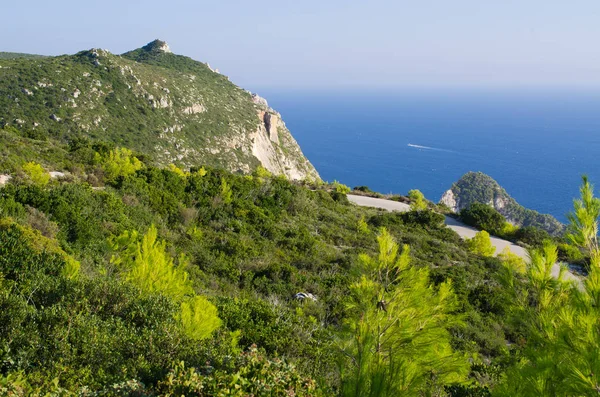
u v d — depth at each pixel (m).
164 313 6.00
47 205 13.19
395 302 3.68
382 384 3.05
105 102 61.66
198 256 15.45
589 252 3.45
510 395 2.93
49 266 7.50
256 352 4.75
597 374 2.44
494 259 23.36
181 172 30.11
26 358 4.21
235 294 12.59
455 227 33.06
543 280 3.67
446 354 3.75
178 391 3.79
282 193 27.59
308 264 17.17
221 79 113.81
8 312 4.84
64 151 29.55
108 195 17.22
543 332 3.27
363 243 23.22
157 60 112.56
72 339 4.66
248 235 19.62
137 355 4.75
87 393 3.75
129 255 9.34
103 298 6.06
